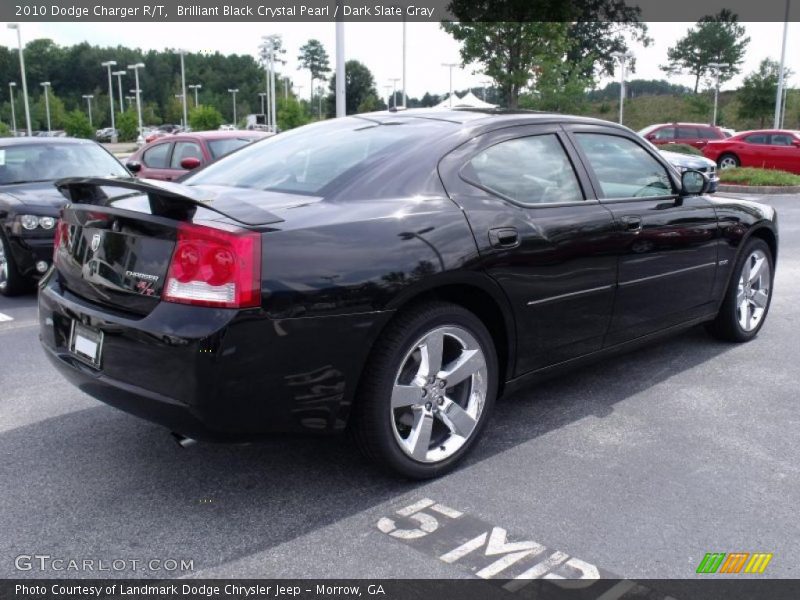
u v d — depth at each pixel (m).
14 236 6.96
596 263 3.81
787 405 4.17
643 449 3.59
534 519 2.95
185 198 2.67
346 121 4.01
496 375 3.49
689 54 72.50
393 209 3.11
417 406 3.21
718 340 5.35
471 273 3.22
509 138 3.68
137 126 75.88
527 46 20.16
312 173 3.38
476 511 3.01
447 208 3.26
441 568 2.62
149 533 2.86
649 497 3.12
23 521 2.94
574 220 3.69
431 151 3.40
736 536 2.83
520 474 3.33
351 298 2.85
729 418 3.98
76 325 3.10
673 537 2.82
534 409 4.11
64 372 3.18
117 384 2.87
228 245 2.65
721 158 22.20
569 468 3.39
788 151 21.12
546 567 2.62
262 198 3.17
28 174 7.91
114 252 2.96
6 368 4.89
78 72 122.62
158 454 3.54
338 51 15.21
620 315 4.05
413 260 3.02
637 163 4.30
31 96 121.12
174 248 2.74
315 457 3.51
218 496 3.14
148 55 123.62
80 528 2.89
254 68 116.06
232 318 2.64
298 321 2.75
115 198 3.20
